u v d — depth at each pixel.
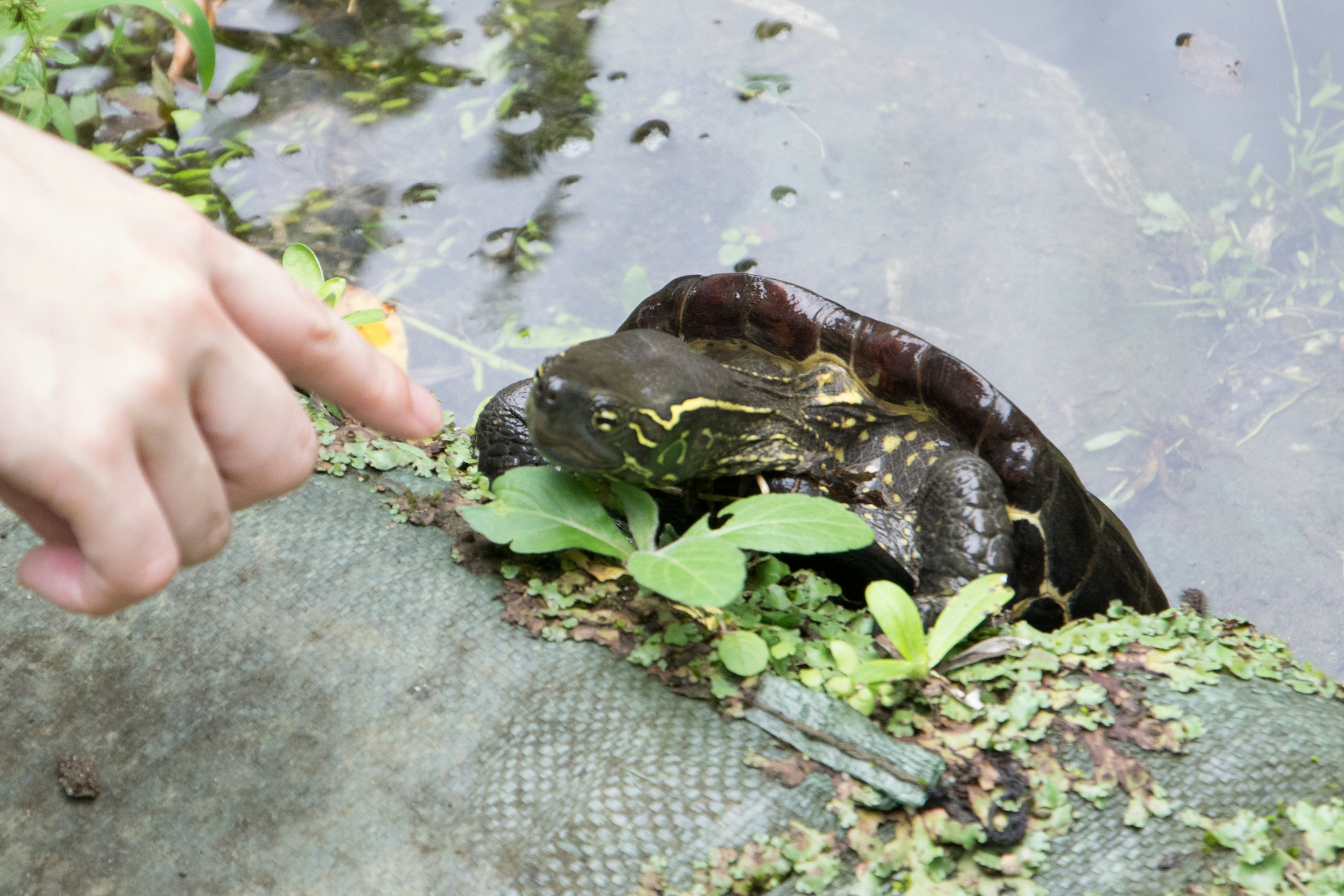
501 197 1.54
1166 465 1.38
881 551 0.87
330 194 1.51
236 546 0.77
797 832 0.70
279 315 0.59
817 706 0.72
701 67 1.78
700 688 0.73
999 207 1.63
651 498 0.77
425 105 1.65
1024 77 1.86
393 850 0.70
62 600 0.57
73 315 0.55
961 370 0.96
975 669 0.75
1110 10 2.00
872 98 1.77
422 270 1.43
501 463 0.94
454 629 0.75
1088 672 0.75
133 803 0.71
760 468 0.91
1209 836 0.70
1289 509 1.36
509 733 0.72
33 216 0.56
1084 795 0.71
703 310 1.03
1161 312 1.54
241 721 0.73
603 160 1.60
